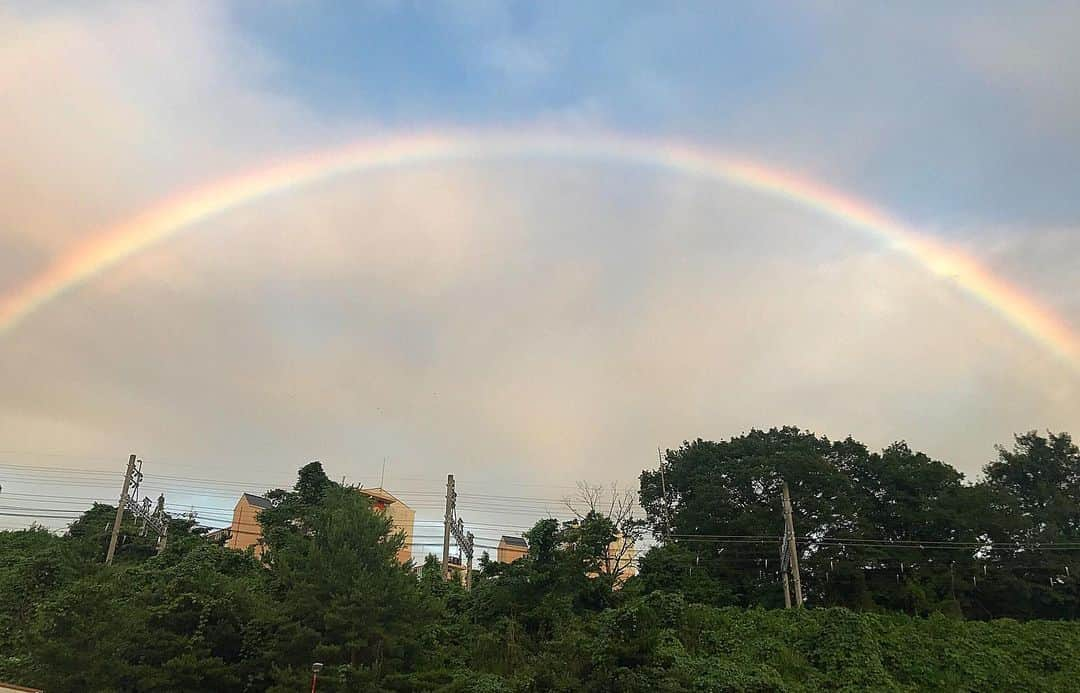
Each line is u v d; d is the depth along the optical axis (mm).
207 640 27812
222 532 63562
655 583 45750
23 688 24391
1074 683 32125
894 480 51875
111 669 25156
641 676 25375
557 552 37844
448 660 31656
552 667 27094
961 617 42062
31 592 32406
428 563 47875
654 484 59000
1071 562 47406
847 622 35156
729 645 34906
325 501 34688
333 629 27469
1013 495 53938
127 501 49781
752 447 56188
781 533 49625
